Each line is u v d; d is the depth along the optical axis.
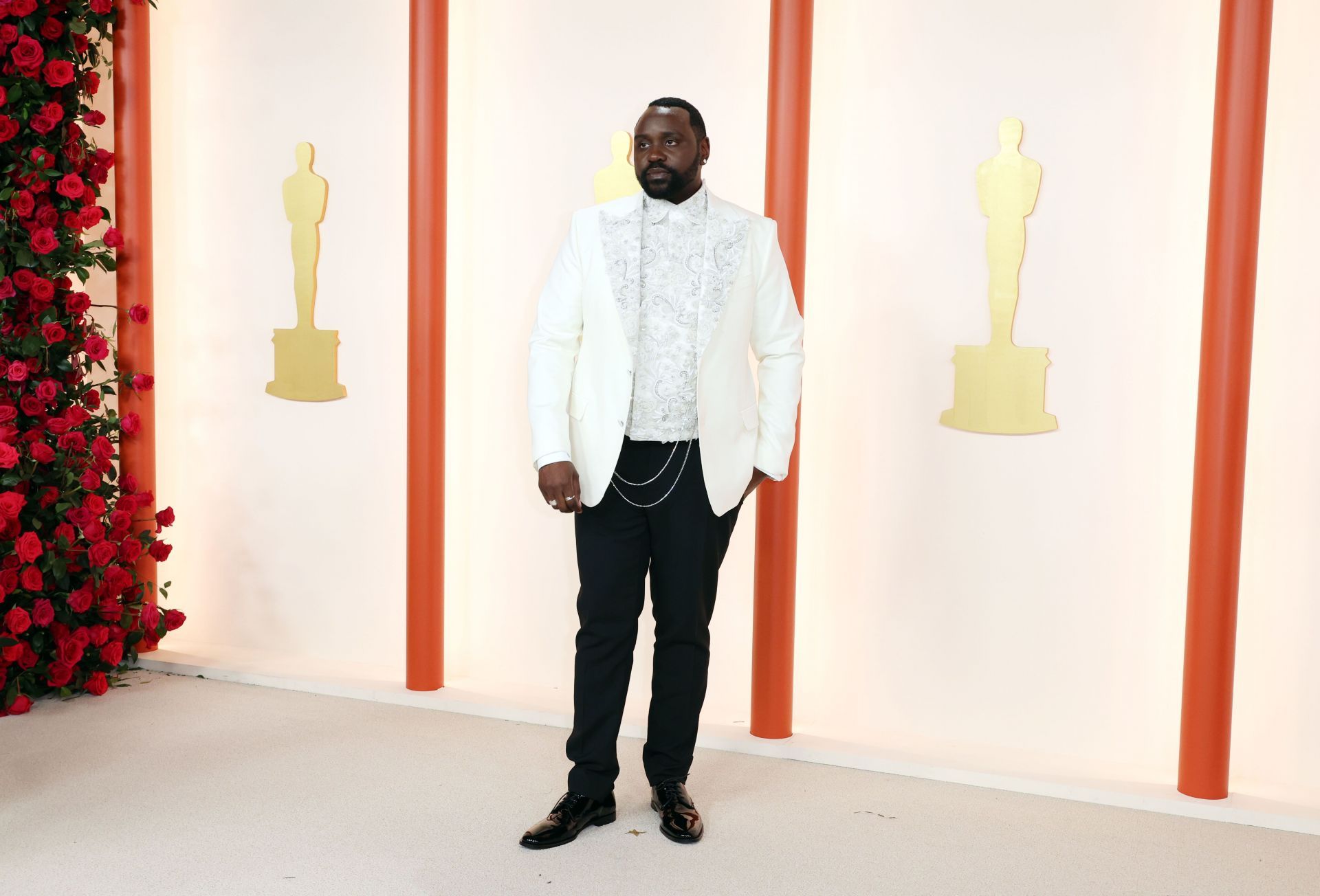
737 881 2.25
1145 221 2.88
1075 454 2.97
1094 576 2.98
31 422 3.31
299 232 3.61
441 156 3.25
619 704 2.45
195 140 3.74
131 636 3.57
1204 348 2.69
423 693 3.36
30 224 3.21
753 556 3.27
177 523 3.85
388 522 3.62
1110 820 2.65
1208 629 2.69
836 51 3.10
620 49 3.29
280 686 3.50
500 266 3.44
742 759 2.99
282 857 2.30
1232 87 2.61
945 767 2.89
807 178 2.98
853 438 3.16
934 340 3.06
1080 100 2.91
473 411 3.50
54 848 2.32
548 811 2.58
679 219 2.38
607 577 2.39
